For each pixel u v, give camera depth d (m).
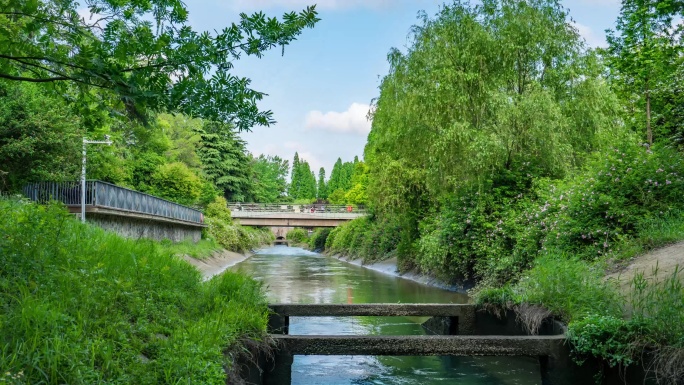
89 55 3.62
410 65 18.70
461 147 16.69
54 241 6.49
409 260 26.23
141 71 3.65
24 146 17.45
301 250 80.31
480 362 9.03
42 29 4.00
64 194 19.94
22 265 5.33
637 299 7.63
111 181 34.09
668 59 17.09
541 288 8.73
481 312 9.98
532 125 15.73
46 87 4.48
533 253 13.59
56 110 18.25
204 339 5.65
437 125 17.56
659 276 8.53
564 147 15.73
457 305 10.03
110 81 3.61
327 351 6.97
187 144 60.44
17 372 3.48
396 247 30.95
